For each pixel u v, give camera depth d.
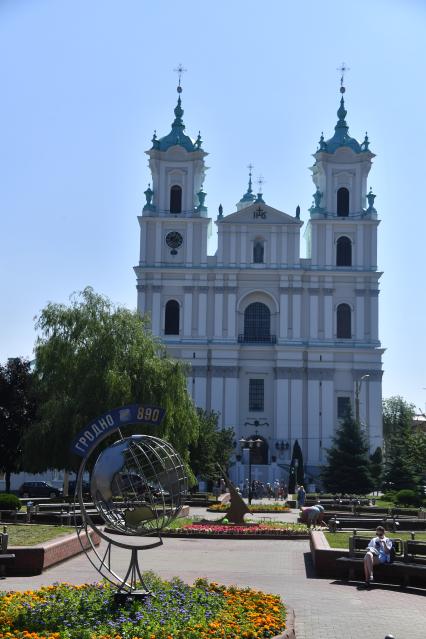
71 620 14.52
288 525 38.38
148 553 29.03
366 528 36.34
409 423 89.81
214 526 36.88
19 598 16.20
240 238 96.12
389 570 21.56
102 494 16.30
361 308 94.56
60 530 31.44
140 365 51.75
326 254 95.62
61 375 50.97
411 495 58.38
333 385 93.38
